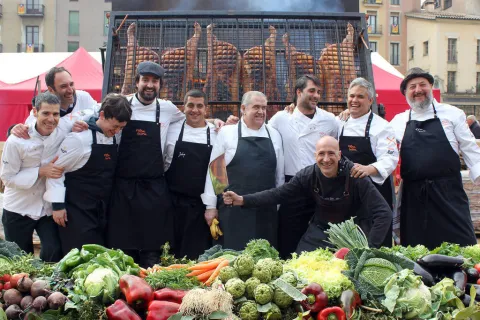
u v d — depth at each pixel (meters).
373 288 2.98
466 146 4.95
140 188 4.62
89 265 3.14
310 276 3.00
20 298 2.89
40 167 4.45
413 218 5.00
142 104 4.68
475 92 45.00
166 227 4.70
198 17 6.07
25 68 11.18
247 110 4.64
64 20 46.44
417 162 4.90
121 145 4.63
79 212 4.47
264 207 4.59
